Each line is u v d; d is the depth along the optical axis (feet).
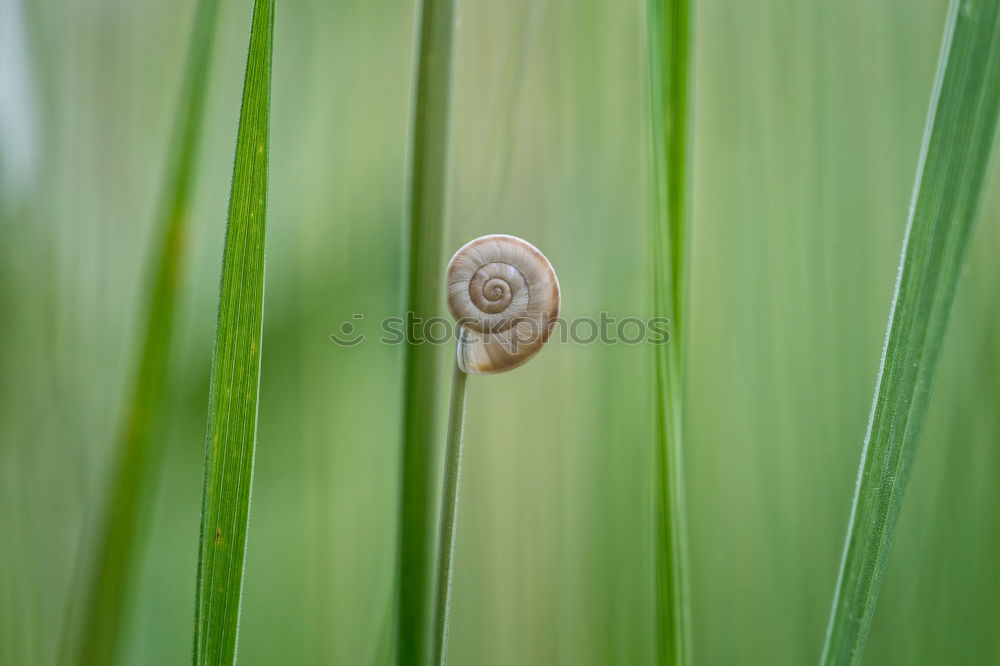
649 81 0.68
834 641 0.64
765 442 0.87
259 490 0.87
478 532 0.87
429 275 0.66
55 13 0.85
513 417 0.88
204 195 0.82
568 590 0.85
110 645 0.73
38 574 0.80
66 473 0.82
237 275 0.63
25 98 0.82
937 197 0.63
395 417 0.88
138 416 0.73
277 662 0.84
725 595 0.85
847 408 0.87
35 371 0.81
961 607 0.83
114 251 0.88
